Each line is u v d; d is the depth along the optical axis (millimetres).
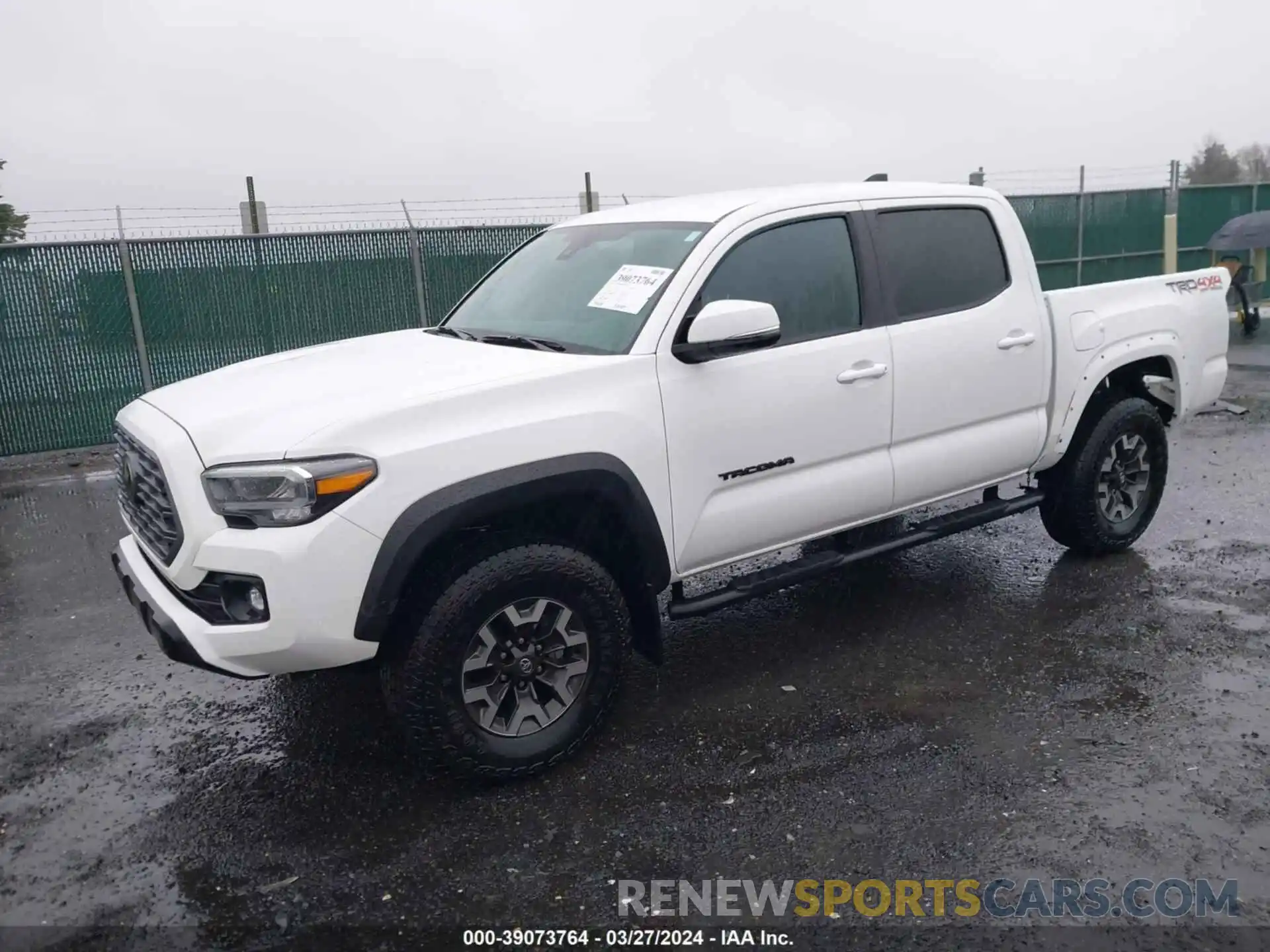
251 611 3238
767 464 4086
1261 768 3531
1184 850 3098
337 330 10914
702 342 3719
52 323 9609
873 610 5137
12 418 9609
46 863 3252
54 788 3711
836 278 4371
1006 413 4910
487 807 3490
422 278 11234
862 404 4332
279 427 3277
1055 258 16328
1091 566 5594
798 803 3434
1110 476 5508
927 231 4715
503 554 3488
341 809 3512
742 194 4586
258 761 3867
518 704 3582
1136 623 4809
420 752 3453
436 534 3285
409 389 3473
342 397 3443
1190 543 5887
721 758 3758
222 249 10195
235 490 3191
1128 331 5348
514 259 5098
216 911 2990
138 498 3703
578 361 3721
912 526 4902
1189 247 17766
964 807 3371
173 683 4590
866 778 3574
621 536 3846
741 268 4113
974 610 5070
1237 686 4141
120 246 9727
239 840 3346
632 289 4043
